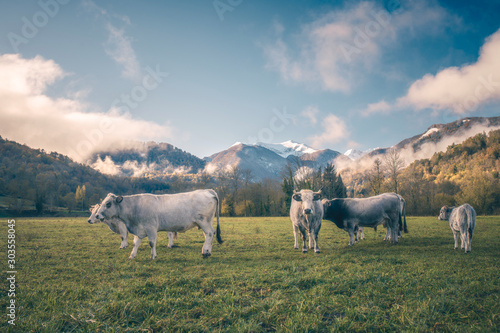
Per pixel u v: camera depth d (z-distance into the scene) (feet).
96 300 17.76
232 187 256.32
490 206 186.29
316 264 27.48
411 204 193.77
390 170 183.42
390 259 29.55
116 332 13.66
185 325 14.23
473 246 39.83
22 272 26.35
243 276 23.21
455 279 21.27
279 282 21.18
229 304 16.88
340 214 43.80
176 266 28.58
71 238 53.72
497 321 14.29
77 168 479.82
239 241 49.08
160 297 18.10
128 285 21.06
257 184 243.40
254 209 230.89
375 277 21.68
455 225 38.29
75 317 15.20
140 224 33.47
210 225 35.81
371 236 55.11
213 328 14.25
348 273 23.16
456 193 208.33
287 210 187.21
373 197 44.29
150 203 33.60
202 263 30.53
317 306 16.31
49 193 279.90
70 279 24.12
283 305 16.51
